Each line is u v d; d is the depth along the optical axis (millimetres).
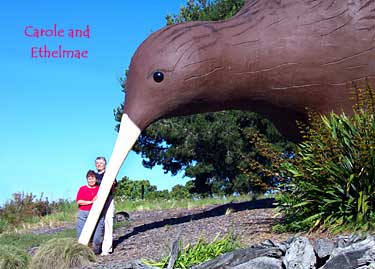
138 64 8547
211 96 8477
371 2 7918
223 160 22750
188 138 22047
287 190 7344
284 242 5781
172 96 8414
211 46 8273
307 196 6906
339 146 6723
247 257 5668
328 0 8086
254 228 7707
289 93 8250
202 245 6566
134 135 8531
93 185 8938
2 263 7824
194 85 8336
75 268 7434
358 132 6691
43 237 11625
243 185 22031
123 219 12641
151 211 14648
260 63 8195
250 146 21391
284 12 8250
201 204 14680
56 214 17141
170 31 8602
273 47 8117
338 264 5191
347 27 7902
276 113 8844
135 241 9117
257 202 11664
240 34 8320
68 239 8086
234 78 8297
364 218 6273
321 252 5449
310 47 7992
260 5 8570
